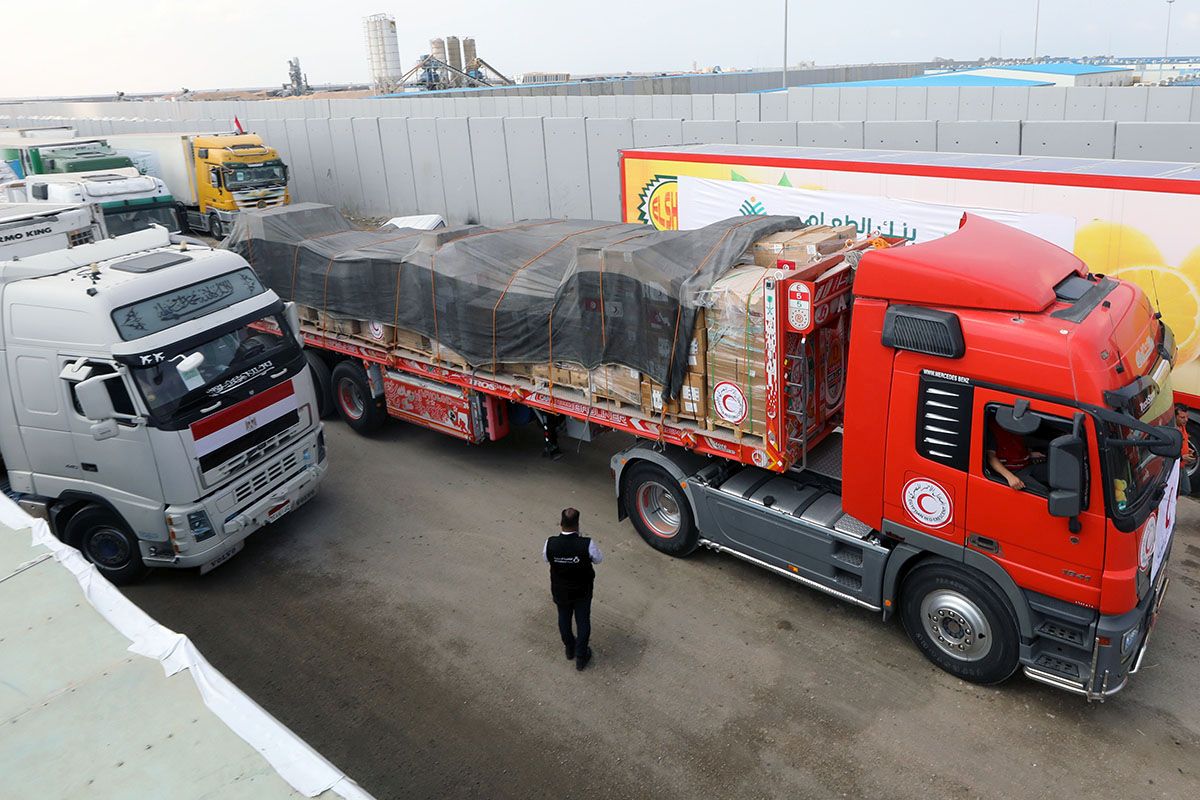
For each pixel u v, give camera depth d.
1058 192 8.99
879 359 5.77
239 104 41.31
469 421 9.62
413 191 25.45
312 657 6.94
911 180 10.49
